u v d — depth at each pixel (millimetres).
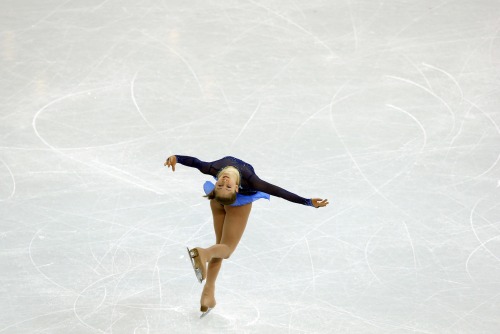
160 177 34812
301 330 25875
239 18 49000
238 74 43438
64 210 32125
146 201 32969
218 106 40500
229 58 44938
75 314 26312
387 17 49500
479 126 39156
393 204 33094
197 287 28078
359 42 46781
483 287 28156
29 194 33094
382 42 46844
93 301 27016
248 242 30672
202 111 40062
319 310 26906
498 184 34562
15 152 36156
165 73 43406
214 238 30734
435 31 48031
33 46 45500
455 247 30406
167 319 26266
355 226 31672
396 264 29438
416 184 34500
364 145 37469
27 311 26359
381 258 29781
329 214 32438
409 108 40688
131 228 31172
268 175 34906
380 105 40938
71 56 44656
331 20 49031
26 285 27641
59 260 29094
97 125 38719
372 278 28672
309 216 32344
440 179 34906
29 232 30609
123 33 47062
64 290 27516
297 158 36344
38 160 35625
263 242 30688
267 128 38688
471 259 29719
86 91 41594
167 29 47625
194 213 32312
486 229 31469
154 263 29219
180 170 35500
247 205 26156
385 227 31609
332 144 37500
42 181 34062
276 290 27953
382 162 36125
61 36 46562
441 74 43719
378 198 33500
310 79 43125
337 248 30328
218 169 25500
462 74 43719
